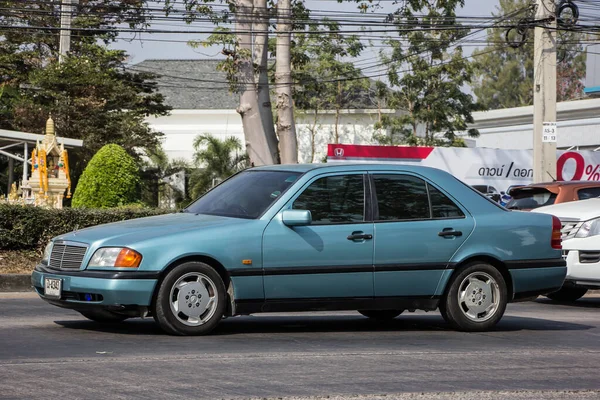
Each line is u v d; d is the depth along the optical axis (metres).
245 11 30.44
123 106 53.38
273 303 11.02
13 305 14.75
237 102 72.81
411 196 11.80
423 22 35.22
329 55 56.94
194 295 10.70
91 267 10.52
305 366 9.02
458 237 11.84
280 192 11.30
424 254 11.66
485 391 8.12
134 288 10.38
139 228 10.88
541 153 27.14
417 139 55.69
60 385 7.84
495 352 10.34
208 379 8.22
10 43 56.41
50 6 53.81
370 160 31.59
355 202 11.49
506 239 12.12
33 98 51.59
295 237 11.05
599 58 52.91
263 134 31.03
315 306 11.23
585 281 17.00
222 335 11.09
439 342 11.02
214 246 10.71
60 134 49.78
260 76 31.27
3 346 9.93
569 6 27.56
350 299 11.36
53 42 56.91
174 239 10.60
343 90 65.31
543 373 9.12
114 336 10.77
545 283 12.40
